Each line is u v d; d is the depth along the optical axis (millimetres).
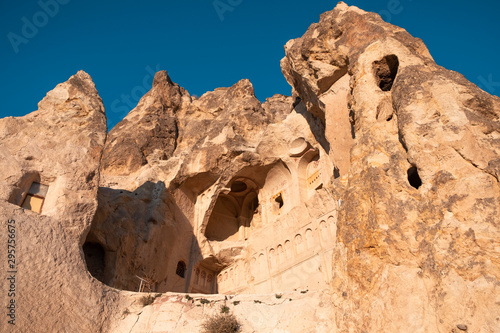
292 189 27031
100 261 20562
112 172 30391
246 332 14531
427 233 11578
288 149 27172
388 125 15016
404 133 13484
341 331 12211
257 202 30594
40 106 18484
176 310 15266
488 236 10383
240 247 27109
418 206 12273
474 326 9500
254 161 27266
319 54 20953
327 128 20906
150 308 15414
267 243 25656
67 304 13789
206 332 14148
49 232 14734
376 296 11680
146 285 21719
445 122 12922
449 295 10164
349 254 12969
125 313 15336
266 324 14773
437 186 11992
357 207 13477
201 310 15430
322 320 13859
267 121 30125
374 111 15523
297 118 27078
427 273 11008
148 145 34062
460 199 11312
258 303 15719
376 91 16031
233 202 31078
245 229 29828
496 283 9711
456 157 12141
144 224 23219
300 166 27219
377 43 17250
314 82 21734
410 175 14180
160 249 23438
